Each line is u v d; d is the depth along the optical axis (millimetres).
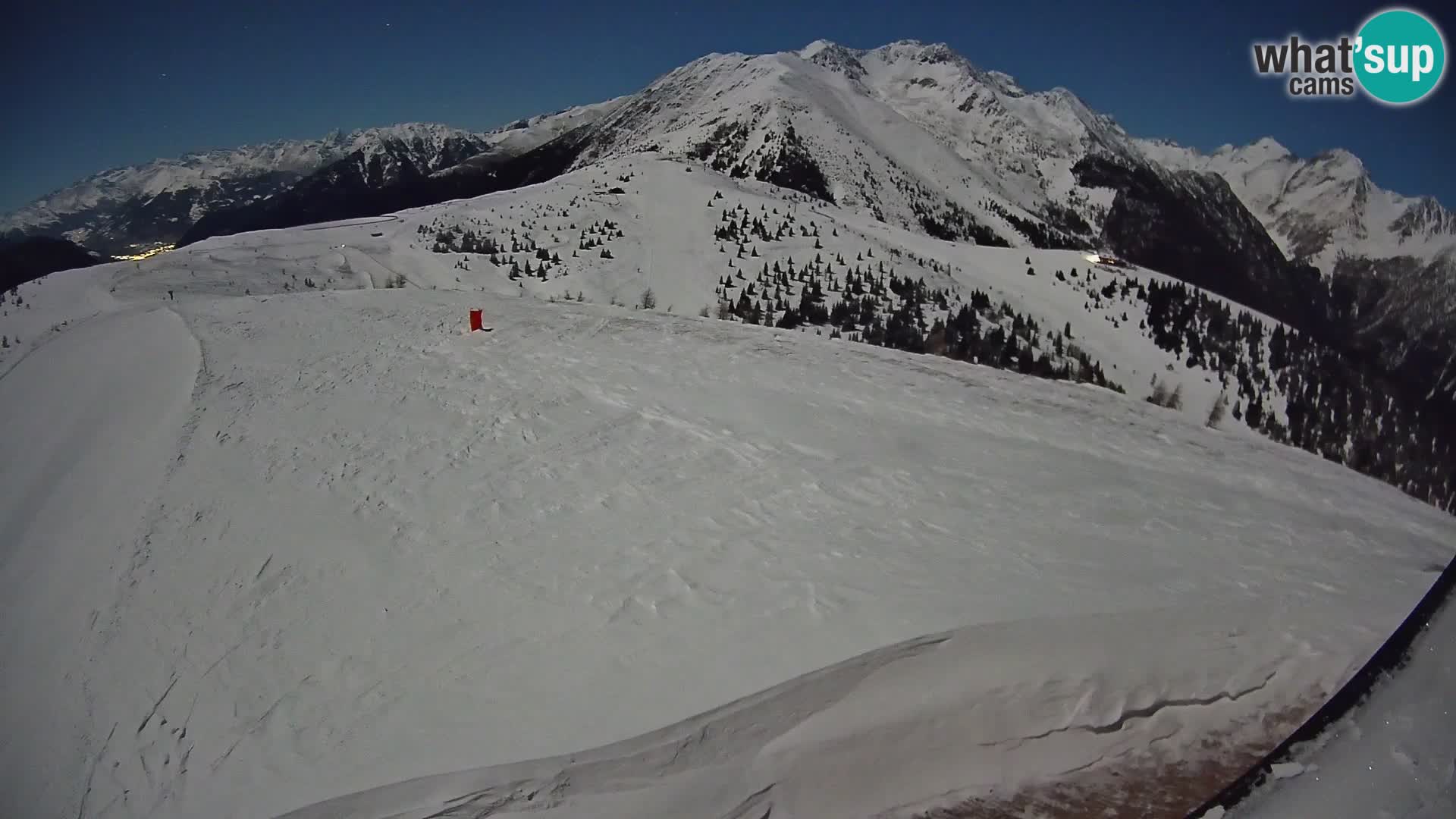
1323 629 6949
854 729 5812
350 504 10461
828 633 6766
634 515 9594
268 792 5938
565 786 5512
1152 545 8672
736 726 5832
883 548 8484
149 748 6789
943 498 9836
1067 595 7355
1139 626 6832
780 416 12766
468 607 7938
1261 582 7820
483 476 10992
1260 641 6727
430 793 5562
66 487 12852
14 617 9438
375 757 6059
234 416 13789
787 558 8289
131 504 11266
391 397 14219
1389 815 2531
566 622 7465
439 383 14836
